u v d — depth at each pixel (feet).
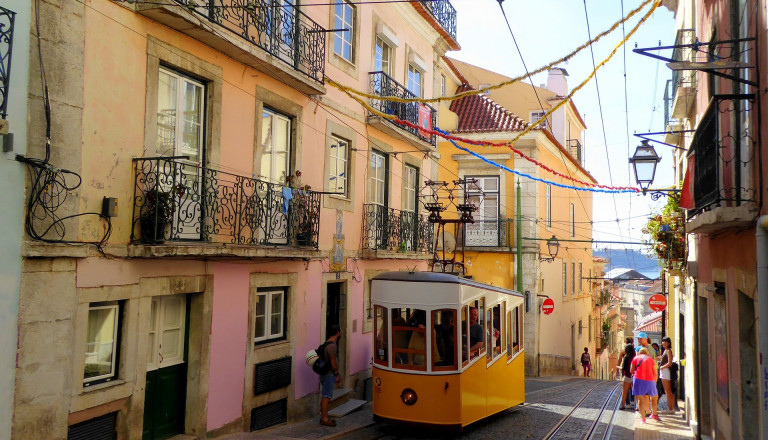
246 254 29.35
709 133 22.72
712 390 30.81
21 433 19.98
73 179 21.95
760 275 18.69
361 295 45.01
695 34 36.40
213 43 28.55
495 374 37.24
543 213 76.84
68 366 21.68
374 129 46.85
